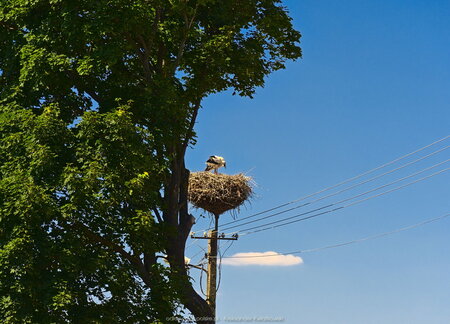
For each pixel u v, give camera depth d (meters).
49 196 17.67
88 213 18.55
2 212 17.36
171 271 20.12
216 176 24.33
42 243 17.27
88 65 19.34
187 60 22.31
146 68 20.83
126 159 18.59
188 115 21.58
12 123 18.50
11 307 16.97
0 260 16.94
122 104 20.42
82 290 17.84
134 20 19.44
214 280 24.61
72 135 18.73
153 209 21.11
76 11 19.61
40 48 19.72
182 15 21.39
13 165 18.36
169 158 20.22
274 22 22.70
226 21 22.27
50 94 20.88
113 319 17.91
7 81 21.05
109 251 19.14
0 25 21.25
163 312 19.66
